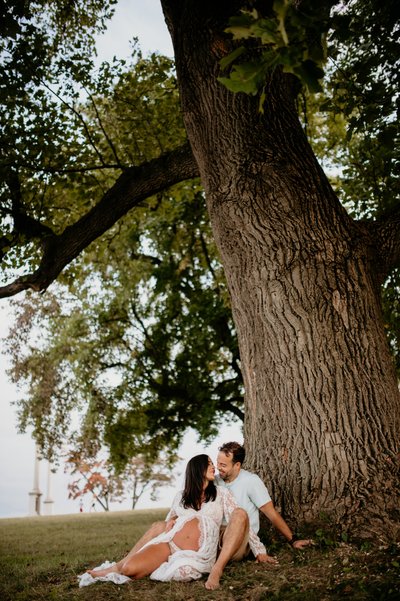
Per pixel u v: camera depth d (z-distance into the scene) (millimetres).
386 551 4340
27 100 9352
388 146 6938
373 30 7055
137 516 18875
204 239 17172
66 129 9797
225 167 5906
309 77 3031
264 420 5465
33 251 10156
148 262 17188
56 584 5145
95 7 10148
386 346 5492
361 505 4797
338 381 5172
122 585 4488
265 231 5582
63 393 16953
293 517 5043
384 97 7219
